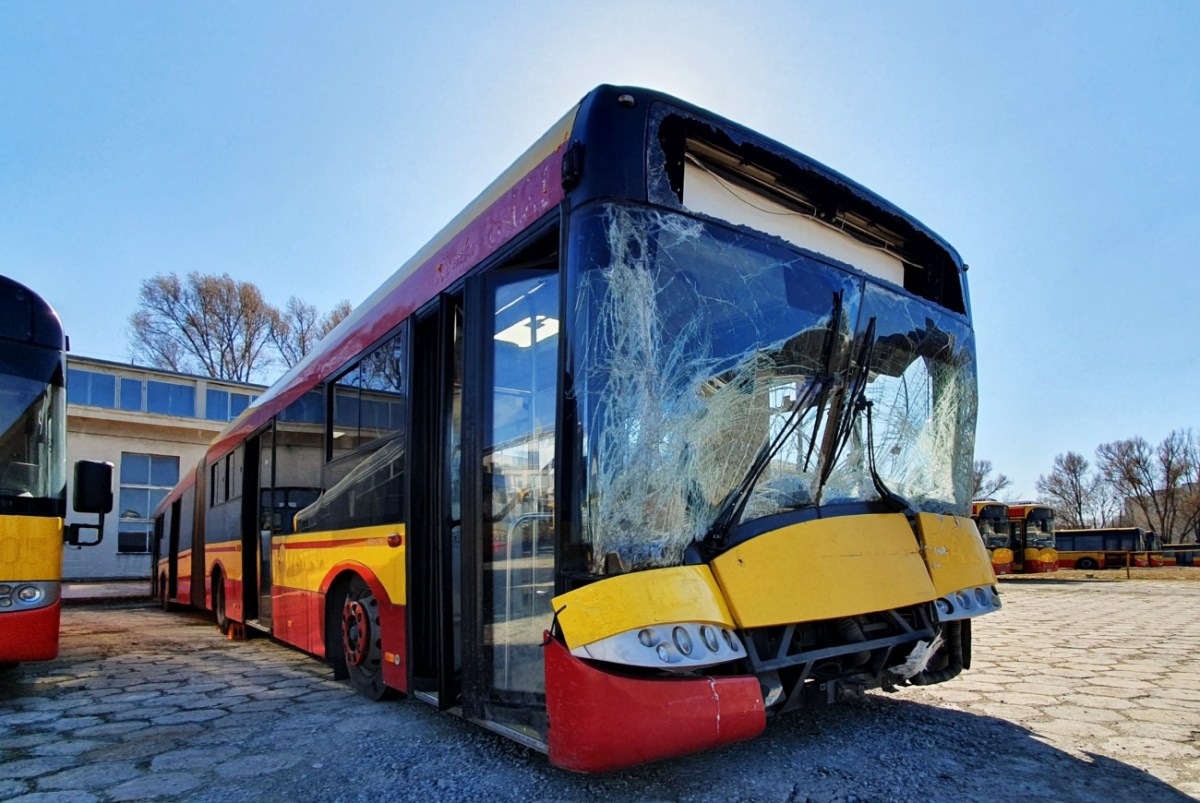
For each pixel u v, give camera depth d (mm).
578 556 3051
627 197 3258
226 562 9461
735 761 3793
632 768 3691
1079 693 5516
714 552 3227
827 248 4145
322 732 4527
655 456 3139
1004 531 31422
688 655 2887
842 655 3482
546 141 3707
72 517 21844
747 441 3459
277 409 7613
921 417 4391
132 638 9578
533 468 3516
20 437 5352
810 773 3615
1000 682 5949
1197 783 3537
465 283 4152
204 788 3578
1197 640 8898
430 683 4316
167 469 23688
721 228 3582
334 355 6152
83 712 5219
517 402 3678
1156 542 43656
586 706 2912
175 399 24688
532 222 3670
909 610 3781
